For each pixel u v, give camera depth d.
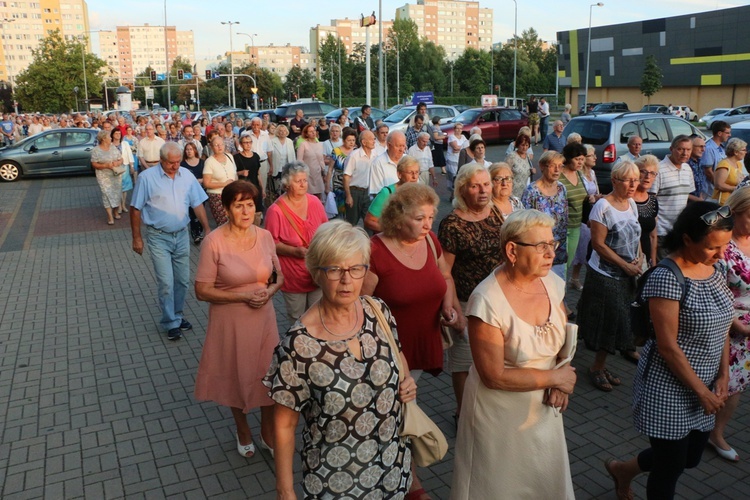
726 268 3.50
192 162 10.16
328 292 2.46
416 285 3.63
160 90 132.75
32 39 175.50
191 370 5.76
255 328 4.04
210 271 4.02
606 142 13.05
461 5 168.62
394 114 28.44
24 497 3.88
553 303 2.91
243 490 3.93
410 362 3.77
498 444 2.90
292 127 18.12
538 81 105.00
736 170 7.33
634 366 5.66
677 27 62.06
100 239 11.55
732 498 3.74
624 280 5.05
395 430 2.61
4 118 37.94
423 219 3.56
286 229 4.80
